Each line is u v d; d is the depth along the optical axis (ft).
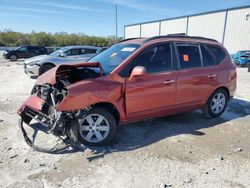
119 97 12.93
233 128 16.48
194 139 14.46
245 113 20.13
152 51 14.20
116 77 12.92
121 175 10.52
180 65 15.20
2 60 77.77
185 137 14.69
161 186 9.85
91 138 13.00
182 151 12.87
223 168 11.34
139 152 12.62
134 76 12.79
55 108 11.92
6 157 11.75
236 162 11.93
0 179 10.03
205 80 16.44
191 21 104.68
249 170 11.25
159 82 14.14
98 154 12.28
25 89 27.73
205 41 17.12
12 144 13.11
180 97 15.38
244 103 23.52
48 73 13.75
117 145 13.34
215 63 17.24
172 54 14.96
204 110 17.74
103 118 12.92
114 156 12.14
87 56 41.09
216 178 10.52
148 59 13.96
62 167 11.02
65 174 10.50
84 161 11.59
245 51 71.05
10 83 31.60
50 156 11.94
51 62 35.65
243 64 68.23
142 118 14.25
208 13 96.27
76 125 12.34
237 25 85.71
